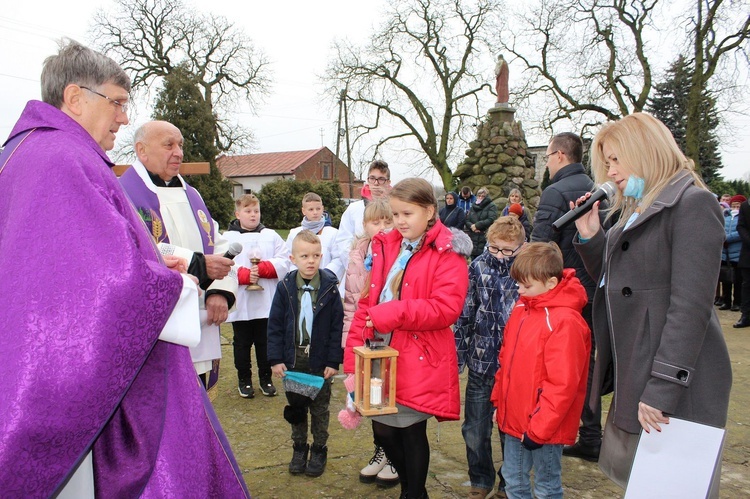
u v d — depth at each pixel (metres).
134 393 1.49
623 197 2.03
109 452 1.46
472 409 2.57
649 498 1.65
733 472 2.93
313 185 28.55
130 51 22.22
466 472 2.93
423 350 2.22
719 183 24.86
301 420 2.78
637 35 16.19
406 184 2.25
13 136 1.57
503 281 2.56
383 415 2.24
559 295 2.19
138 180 2.63
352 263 3.01
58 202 1.35
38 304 1.27
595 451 3.06
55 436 1.25
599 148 2.06
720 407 1.71
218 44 23.31
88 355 1.26
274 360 2.87
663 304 1.77
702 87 14.58
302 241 2.87
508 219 2.59
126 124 1.75
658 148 1.78
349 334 2.44
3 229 1.39
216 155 23.64
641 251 1.81
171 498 1.47
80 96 1.61
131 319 1.31
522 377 2.20
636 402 1.80
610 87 16.66
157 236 2.60
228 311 2.71
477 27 20.23
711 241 1.67
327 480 2.83
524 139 14.40
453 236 2.24
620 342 1.86
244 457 3.09
